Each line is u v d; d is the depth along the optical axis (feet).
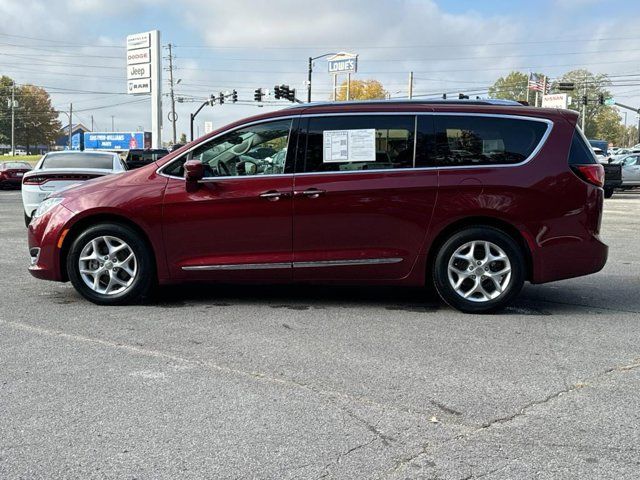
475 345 15.06
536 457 9.46
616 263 27.91
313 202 17.67
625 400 11.70
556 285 22.84
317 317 17.61
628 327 16.85
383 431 10.31
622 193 92.12
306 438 10.04
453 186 17.56
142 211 17.84
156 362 13.60
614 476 8.91
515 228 17.67
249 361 13.71
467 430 10.37
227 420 10.69
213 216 17.84
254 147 18.12
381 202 17.63
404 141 17.89
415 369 13.29
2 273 23.88
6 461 9.26
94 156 38.78
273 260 17.90
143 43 157.07
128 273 18.44
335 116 18.03
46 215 18.53
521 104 18.43
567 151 17.75
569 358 14.12
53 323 16.69
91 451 9.57
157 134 158.61
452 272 17.95
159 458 9.37
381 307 18.89
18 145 380.17
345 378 12.72
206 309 18.44
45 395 11.71
